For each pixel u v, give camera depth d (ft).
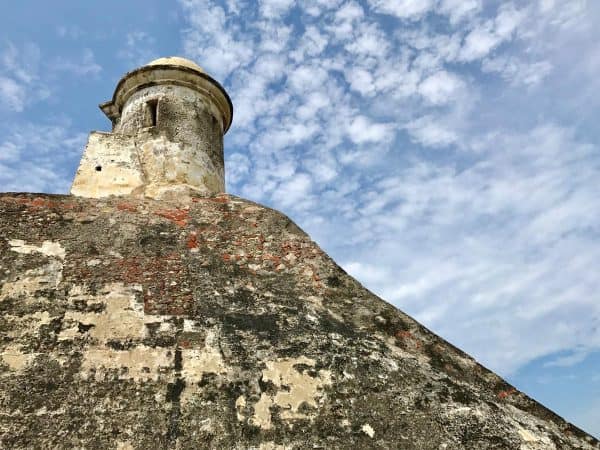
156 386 14.05
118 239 18.86
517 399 15.87
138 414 13.35
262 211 21.65
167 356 14.85
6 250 17.01
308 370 15.30
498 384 16.20
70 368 14.01
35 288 15.97
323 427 13.97
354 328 17.20
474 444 14.12
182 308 16.53
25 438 12.32
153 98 29.60
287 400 14.42
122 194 24.26
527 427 14.89
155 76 30.14
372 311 17.89
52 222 18.85
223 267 18.70
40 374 13.70
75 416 12.99
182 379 14.34
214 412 13.75
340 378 15.26
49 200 19.90
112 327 15.33
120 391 13.75
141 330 15.43
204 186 27.61
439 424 14.51
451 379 16.01
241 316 16.72
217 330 15.99
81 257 17.58
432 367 16.33
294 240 20.31
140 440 12.85
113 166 25.29
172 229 20.11
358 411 14.49
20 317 14.99
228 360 15.12
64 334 14.82
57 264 17.04
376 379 15.44
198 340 15.52
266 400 14.30
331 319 17.37
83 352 14.47
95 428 12.86
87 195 23.63
